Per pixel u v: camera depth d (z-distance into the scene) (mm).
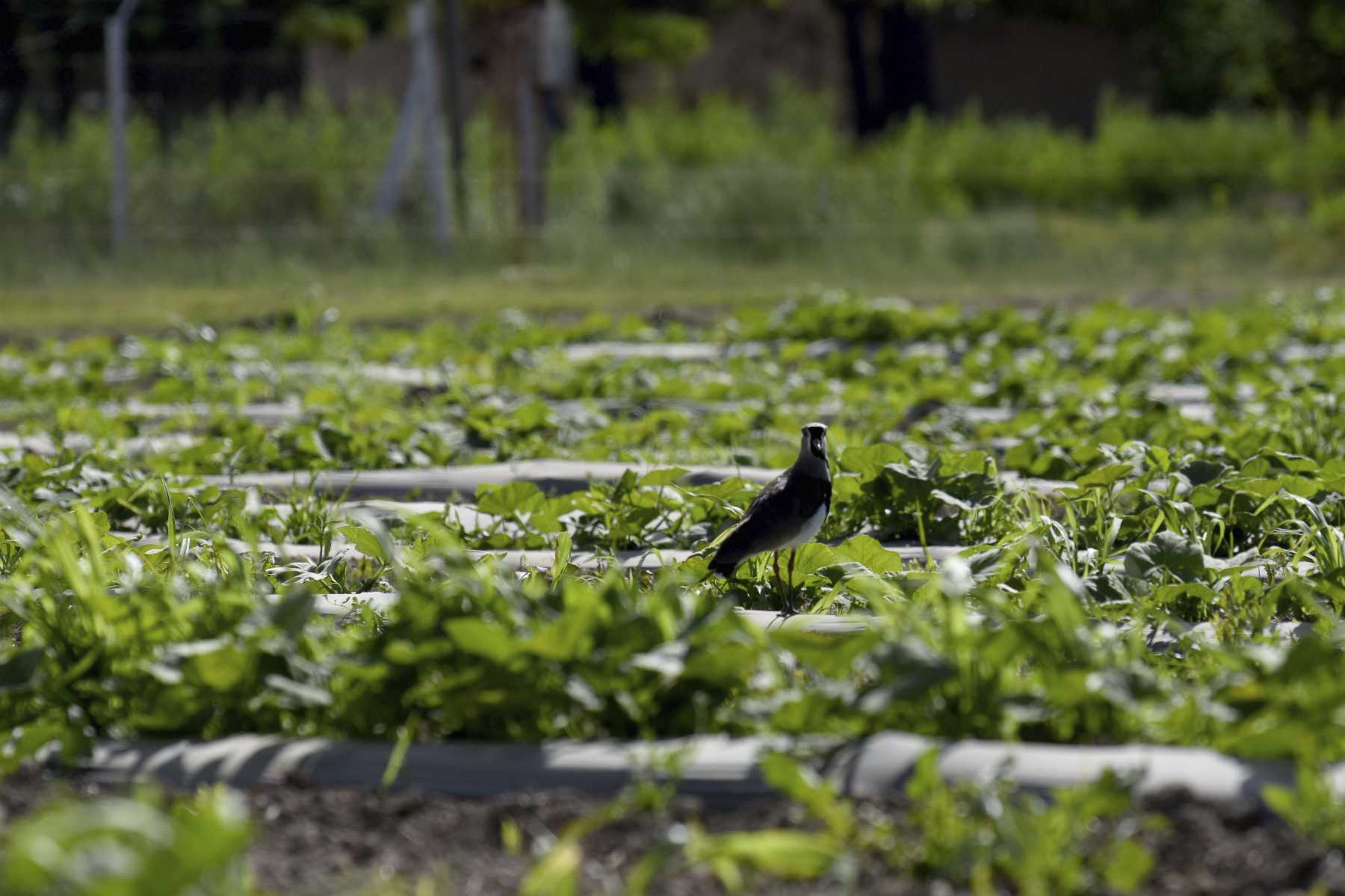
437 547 9641
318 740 7035
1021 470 14773
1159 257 39125
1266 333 24453
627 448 16656
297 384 21719
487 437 17016
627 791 6367
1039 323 26281
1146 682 6770
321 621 8352
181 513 12609
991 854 5641
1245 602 9477
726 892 5598
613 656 6941
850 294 28062
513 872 5773
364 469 15766
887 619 7090
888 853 5789
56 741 7066
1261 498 11672
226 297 32656
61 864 4371
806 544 10250
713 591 10273
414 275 36469
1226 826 5930
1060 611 7027
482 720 7039
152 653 7430
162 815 5766
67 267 36031
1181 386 21109
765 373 21781
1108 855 5617
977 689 6809
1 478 13781
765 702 6945
